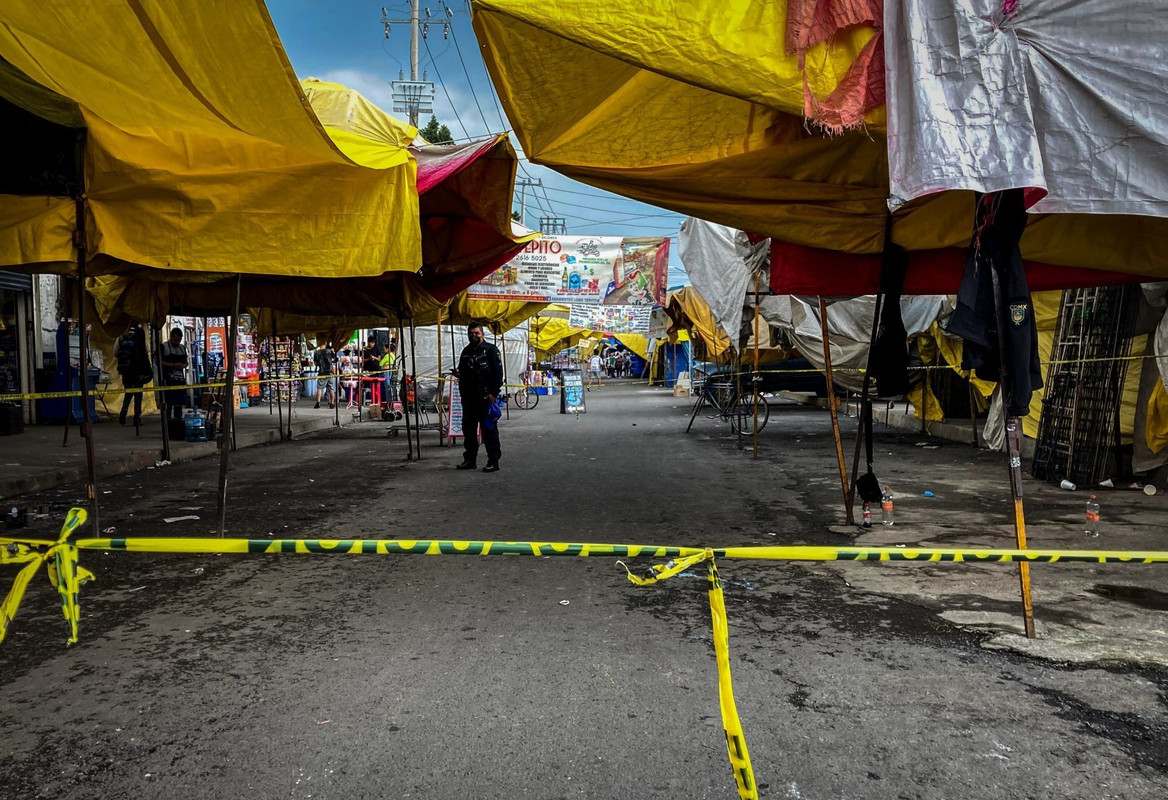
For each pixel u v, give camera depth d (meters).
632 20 4.06
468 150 7.82
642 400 30.06
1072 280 7.38
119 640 4.20
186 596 5.01
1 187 5.40
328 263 6.27
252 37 4.16
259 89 4.68
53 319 16.45
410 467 11.27
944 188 3.82
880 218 6.13
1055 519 7.04
